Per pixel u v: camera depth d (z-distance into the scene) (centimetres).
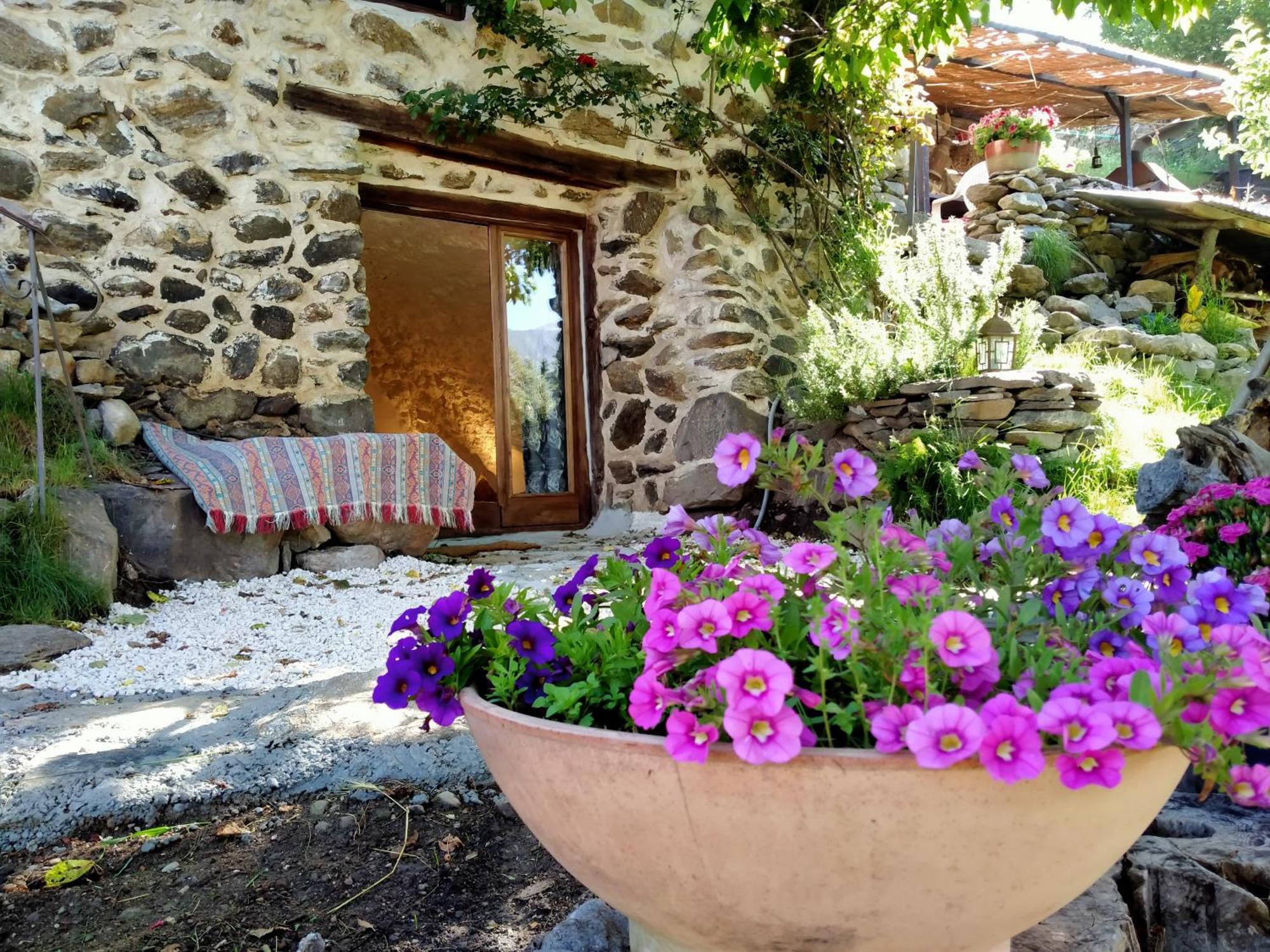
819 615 102
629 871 107
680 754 93
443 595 414
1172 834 169
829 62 520
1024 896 101
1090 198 909
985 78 1186
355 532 470
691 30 663
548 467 686
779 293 696
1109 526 127
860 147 743
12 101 457
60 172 467
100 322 467
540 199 652
